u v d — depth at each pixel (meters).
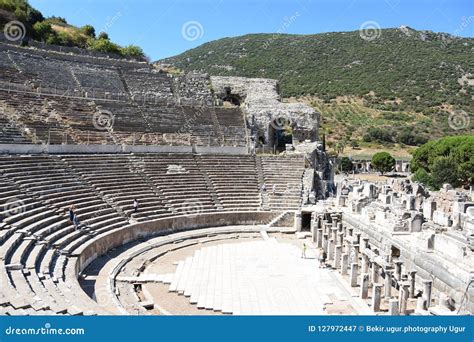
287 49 155.38
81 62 51.19
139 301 20.84
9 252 19.05
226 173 41.25
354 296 22.09
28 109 37.41
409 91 135.12
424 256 22.58
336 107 130.25
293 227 37.06
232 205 37.91
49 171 30.00
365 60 153.75
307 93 137.00
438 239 22.84
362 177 76.81
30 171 28.39
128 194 33.56
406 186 45.69
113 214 30.12
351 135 115.38
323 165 49.38
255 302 21.00
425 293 19.41
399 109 127.19
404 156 101.06
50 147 33.84
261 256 28.97
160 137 43.84
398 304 18.81
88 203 29.25
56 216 25.06
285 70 144.00
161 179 37.41
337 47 160.88
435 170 60.56
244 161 43.34
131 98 49.56
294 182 41.41
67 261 21.88
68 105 41.72
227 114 51.47
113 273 23.95
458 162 61.34
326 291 22.66
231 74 126.62
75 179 31.11
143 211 32.78
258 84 59.28
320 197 42.28
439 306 19.12
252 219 37.56
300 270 26.12
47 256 20.73
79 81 47.41
